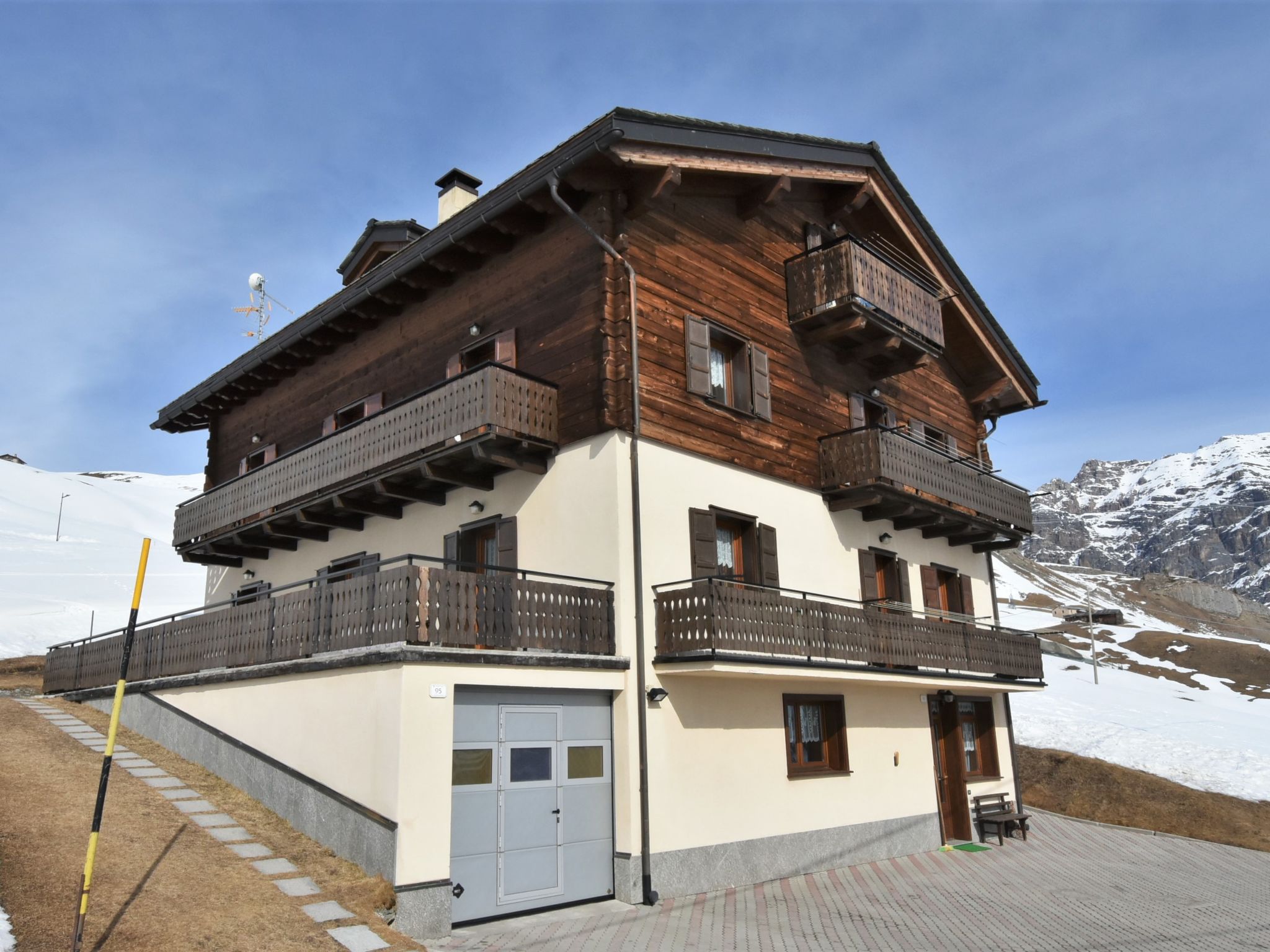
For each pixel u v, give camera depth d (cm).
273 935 740
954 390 1984
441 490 1361
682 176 1292
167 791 1079
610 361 1165
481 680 945
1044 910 1090
